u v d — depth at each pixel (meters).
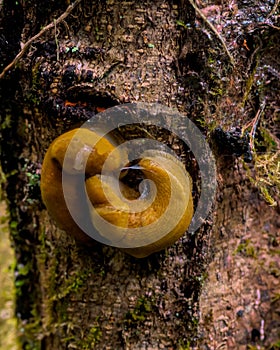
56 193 0.73
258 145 0.79
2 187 0.82
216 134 0.75
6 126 0.79
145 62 0.74
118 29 0.74
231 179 0.78
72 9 0.74
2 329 0.95
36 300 0.83
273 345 0.83
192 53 0.74
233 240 0.80
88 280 0.78
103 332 0.77
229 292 0.80
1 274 0.96
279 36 0.77
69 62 0.74
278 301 0.84
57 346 0.81
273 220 0.83
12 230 0.83
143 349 0.77
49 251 0.80
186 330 0.76
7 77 0.77
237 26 0.74
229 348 0.81
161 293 0.76
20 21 0.76
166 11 0.74
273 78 0.78
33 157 0.79
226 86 0.74
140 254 0.73
